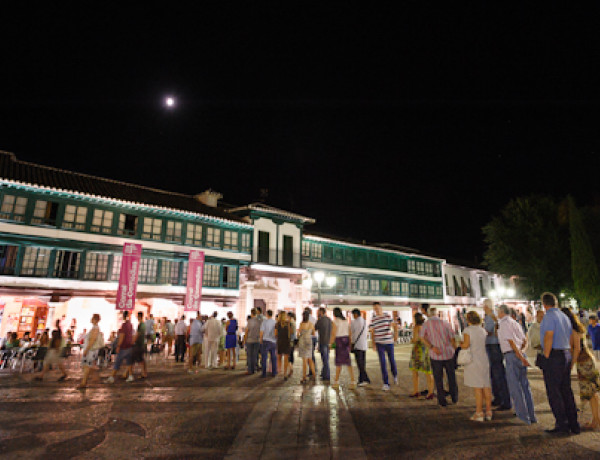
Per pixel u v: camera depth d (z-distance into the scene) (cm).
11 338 1412
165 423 585
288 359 1076
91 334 900
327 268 3219
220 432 541
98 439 510
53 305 1916
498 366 699
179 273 2330
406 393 812
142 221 2230
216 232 2553
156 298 2177
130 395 791
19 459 439
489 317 732
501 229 3284
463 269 4712
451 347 708
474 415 601
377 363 1427
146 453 460
